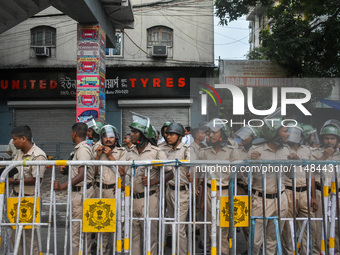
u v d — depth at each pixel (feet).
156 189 13.94
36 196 12.35
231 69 39.01
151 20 49.96
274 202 13.97
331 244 12.91
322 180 12.88
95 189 15.30
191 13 50.03
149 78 49.21
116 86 49.16
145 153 14.39
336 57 34.71
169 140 15.97
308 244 13.25
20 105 49.52
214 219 12.37
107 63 49.62
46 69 49.14
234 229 12.56
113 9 36.09
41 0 32.09
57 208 23.25
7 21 33.88
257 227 13.98
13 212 12.51
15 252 12.11
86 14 30.99
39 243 12.44
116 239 12.53
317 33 34.68
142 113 49.85
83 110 32.83
